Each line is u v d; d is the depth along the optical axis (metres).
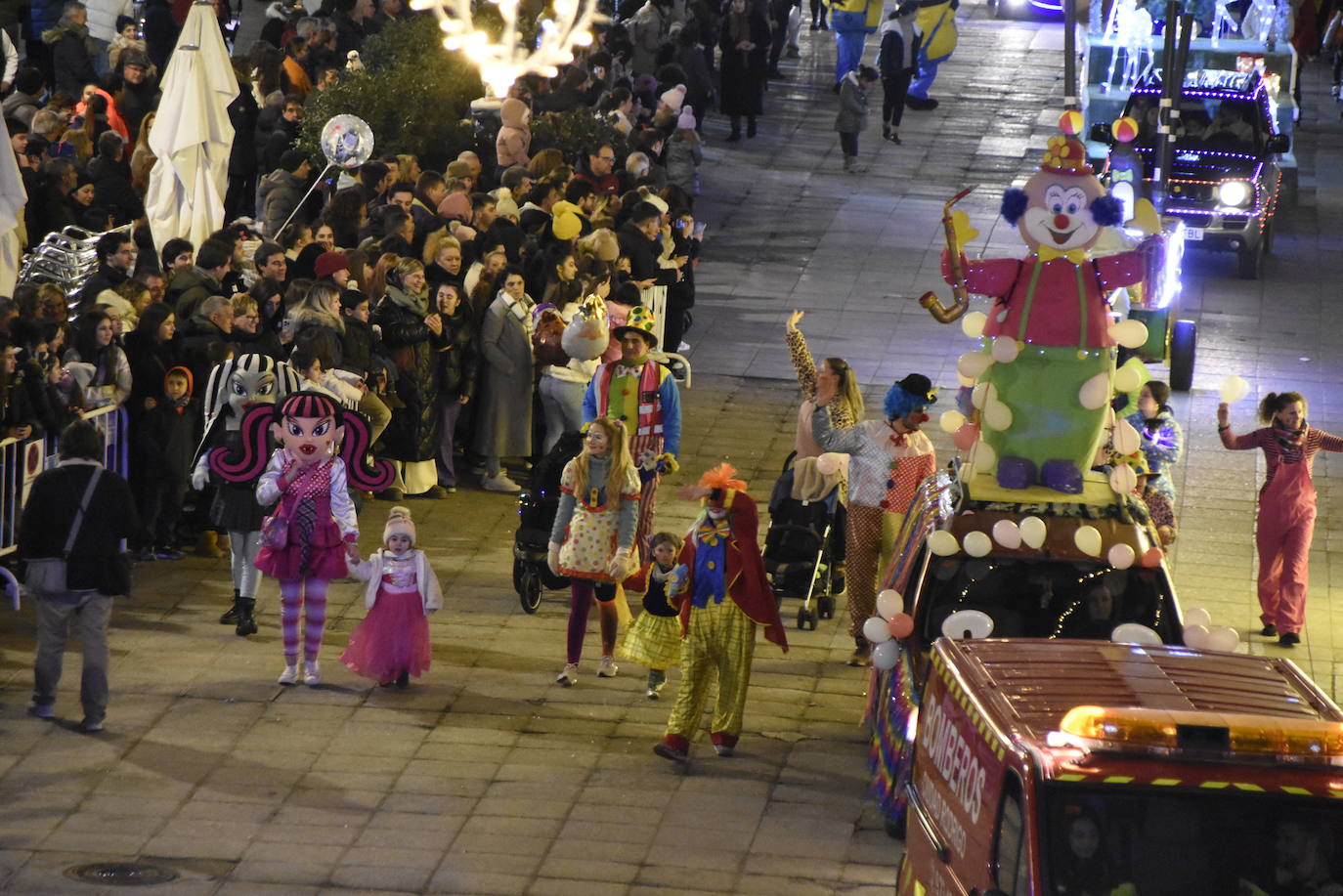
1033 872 15.02
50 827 21.56
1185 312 50.28
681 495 23.98
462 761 23.89
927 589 22.45
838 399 28.11
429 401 33.91
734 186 62.78
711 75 72.19
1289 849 15.26
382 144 48.44
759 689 26.78
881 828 22.31
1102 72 65.44
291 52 53.47
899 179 64.50
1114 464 25.20
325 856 21.08
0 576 28.12
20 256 35.12
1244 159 54.78
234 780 23.06
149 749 23.88
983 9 93.25
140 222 36.38
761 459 38.06
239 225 39.53
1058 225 22.34
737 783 23.53
